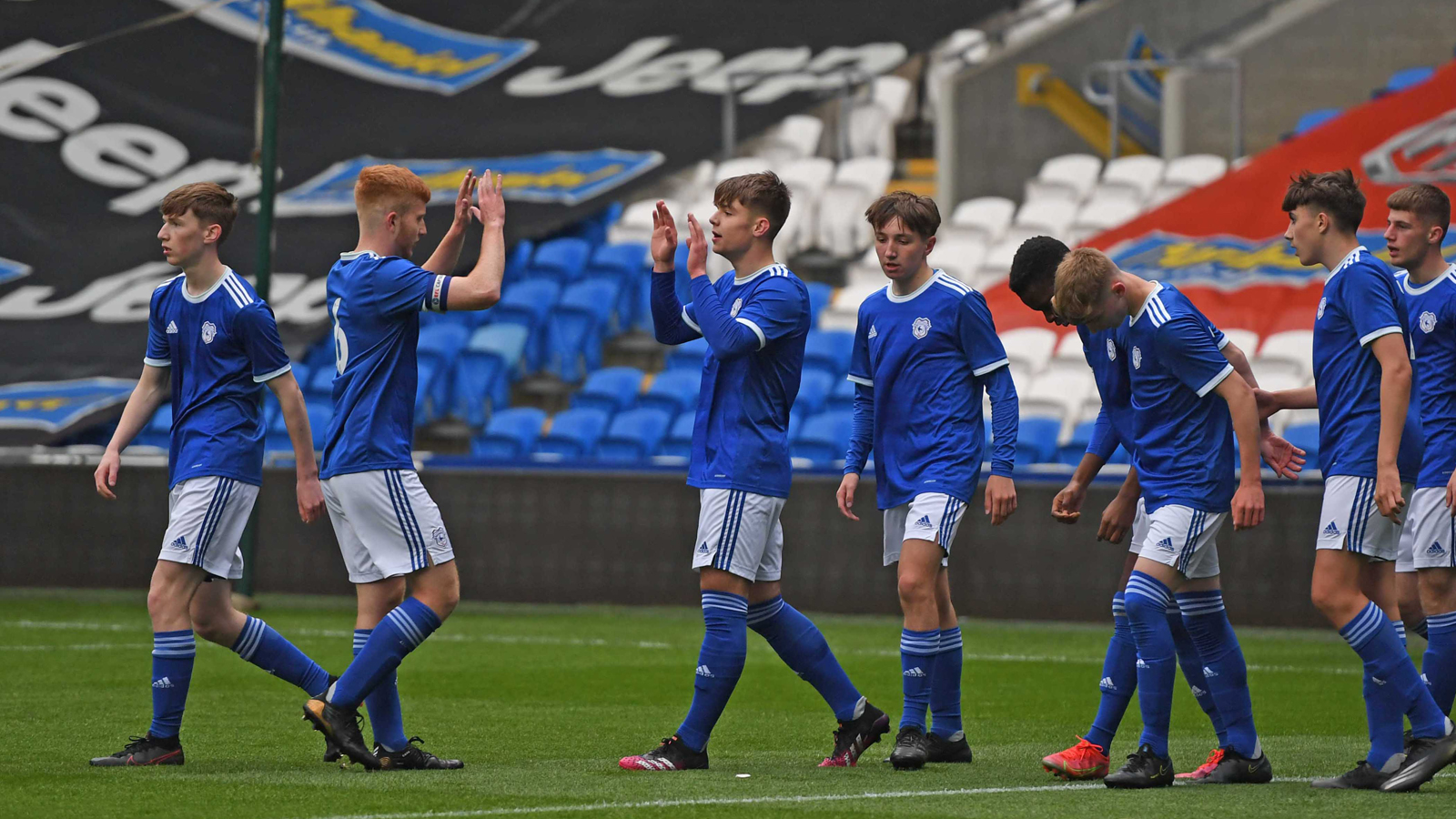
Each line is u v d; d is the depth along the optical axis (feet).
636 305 179.83
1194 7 198.59
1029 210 187.93
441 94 202.69
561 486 139.64
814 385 160.97
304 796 52.03
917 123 219.82
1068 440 146.82
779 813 49.19
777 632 61.82
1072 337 162.61
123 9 208.64
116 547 146.00
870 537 132.26
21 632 117.19
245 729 70.74
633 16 215.31
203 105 200.23
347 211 184.14
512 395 172.04
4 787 53.88
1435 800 52.65
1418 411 59.88
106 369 164.14
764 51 206.08
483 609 140.46
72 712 76.07
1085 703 83.97
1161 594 56.34
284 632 117.80
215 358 59.93
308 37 208.54
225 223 60.03
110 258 180.75
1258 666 100.32
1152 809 50.29
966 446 61.00
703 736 60.08
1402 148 174.50
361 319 57.88
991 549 130.21
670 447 158.92
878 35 203.51
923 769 60.54
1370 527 55.98
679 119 194.18
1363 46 195.31
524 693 86.33
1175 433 57.06
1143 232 175.22
